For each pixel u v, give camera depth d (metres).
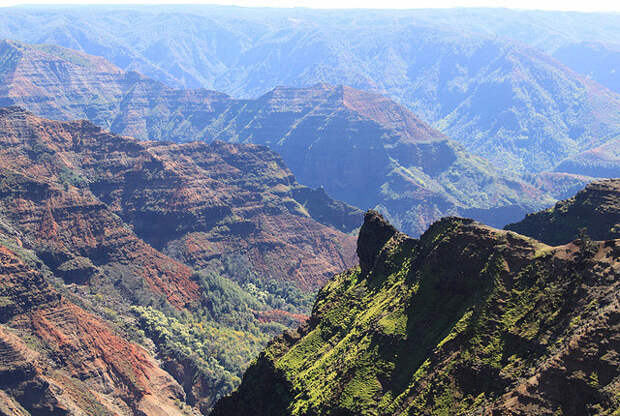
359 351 155.38
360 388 146.25
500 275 137.12
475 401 122.81
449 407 125.31
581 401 104.56
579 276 124.81
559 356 109.44
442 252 156.62
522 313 129.38
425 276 157.62
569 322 119.50
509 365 122.69
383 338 152.75
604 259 124.31
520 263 137.25
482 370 125.62
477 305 136.75
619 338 106.00
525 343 123.88
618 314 108.31
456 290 150.12
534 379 110.06
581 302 121.00
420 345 147.12
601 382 104.06
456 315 144.75
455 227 160.12
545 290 128.88
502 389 119.25
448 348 135.25
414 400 131.25
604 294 118.00
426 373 135.50
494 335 129.12
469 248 151.25
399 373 145.12
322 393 153.50
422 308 153.50
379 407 140.38
